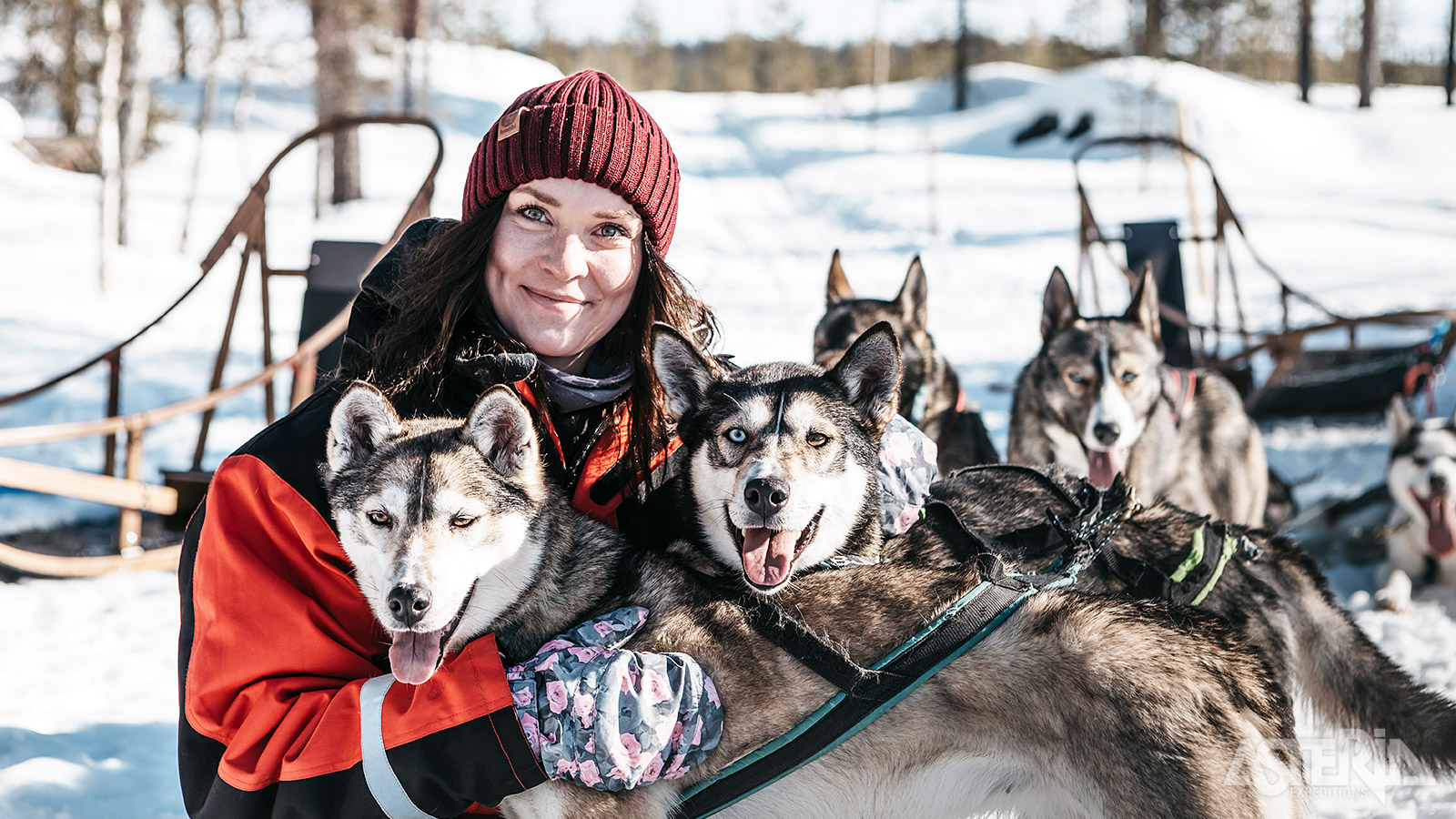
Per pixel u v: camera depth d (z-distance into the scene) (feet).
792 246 62.34
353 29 64.39
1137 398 14.87
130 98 53.01
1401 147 98.68
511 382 7.50
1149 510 9.14
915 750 7.16
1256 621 8.75
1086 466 15.19
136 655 13.89
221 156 84.07
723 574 7.77
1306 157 96.78
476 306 7.75
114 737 11.33
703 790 7.01
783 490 7.39
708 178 92.84
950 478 9.49
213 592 6.36
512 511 7.20
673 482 8.30
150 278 47.47
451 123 101.50
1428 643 14.05
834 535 7.91
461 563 6.81
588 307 7.64
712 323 9.35
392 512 6.78
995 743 7.04
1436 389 27.81
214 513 6.49
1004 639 7.08
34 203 61.41
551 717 6.22
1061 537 8.29
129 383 30.01
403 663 6.43
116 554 18.17
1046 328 15.75
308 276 20.21
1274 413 26.55
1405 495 17.15
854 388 8.30
